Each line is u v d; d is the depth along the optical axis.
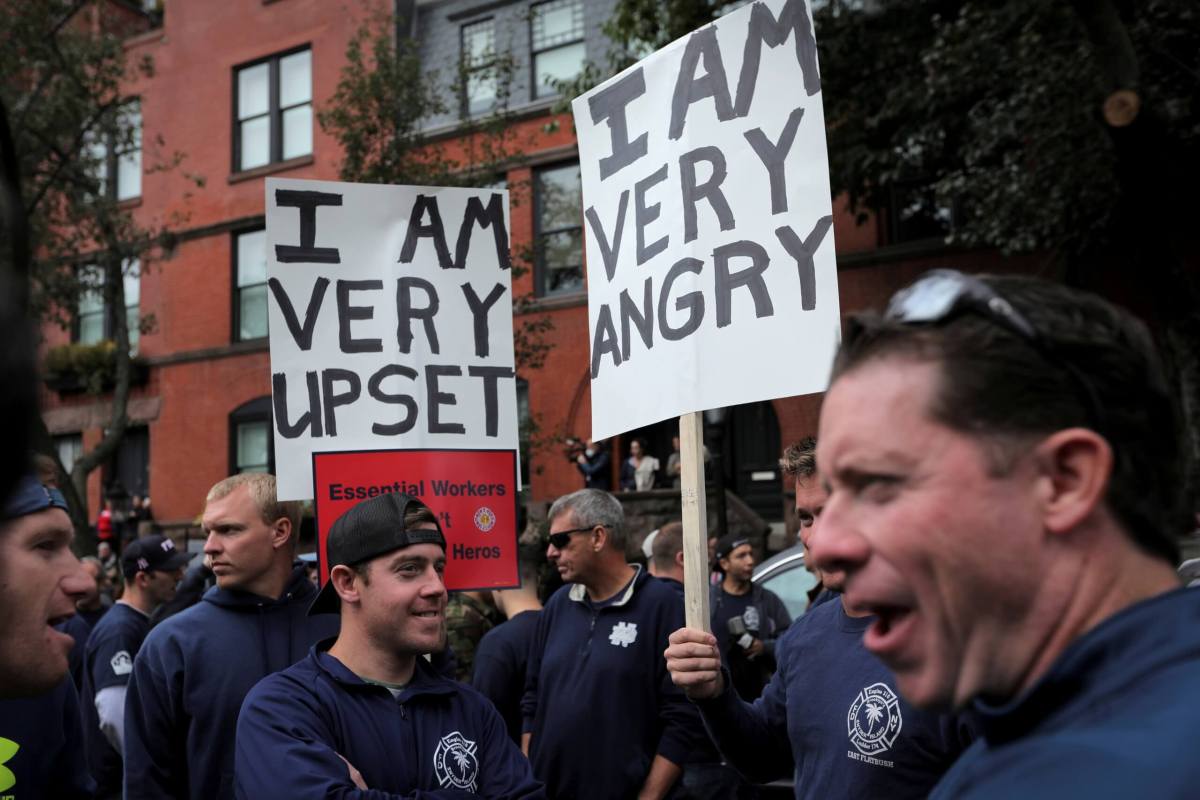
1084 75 8.35
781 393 2.50
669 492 12.17
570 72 15.89
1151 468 0.78
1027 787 0.67
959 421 0.77
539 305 14.12
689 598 2.46
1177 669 0.68
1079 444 0.76
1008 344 0.78
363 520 2.42
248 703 2.31
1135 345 0.80
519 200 13.53
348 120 12.96
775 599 5.30
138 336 19.23
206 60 18.97
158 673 3.04
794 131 2.57
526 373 15.67
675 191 2.80
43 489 1.63
